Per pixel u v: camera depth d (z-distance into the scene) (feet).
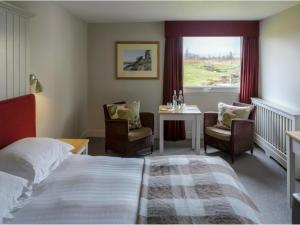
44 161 6.91
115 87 18.62
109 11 14.73
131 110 15.60
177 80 17.99
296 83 12.86
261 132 16.28
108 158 8.50
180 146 17.01
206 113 15.70
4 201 5.14
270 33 15.83
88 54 18.51
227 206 5.34
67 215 5.12
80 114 17.25
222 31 17.34
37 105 10.99
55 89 12.93
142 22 17.97
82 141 10.66
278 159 13.69
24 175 6.36
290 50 13.44
